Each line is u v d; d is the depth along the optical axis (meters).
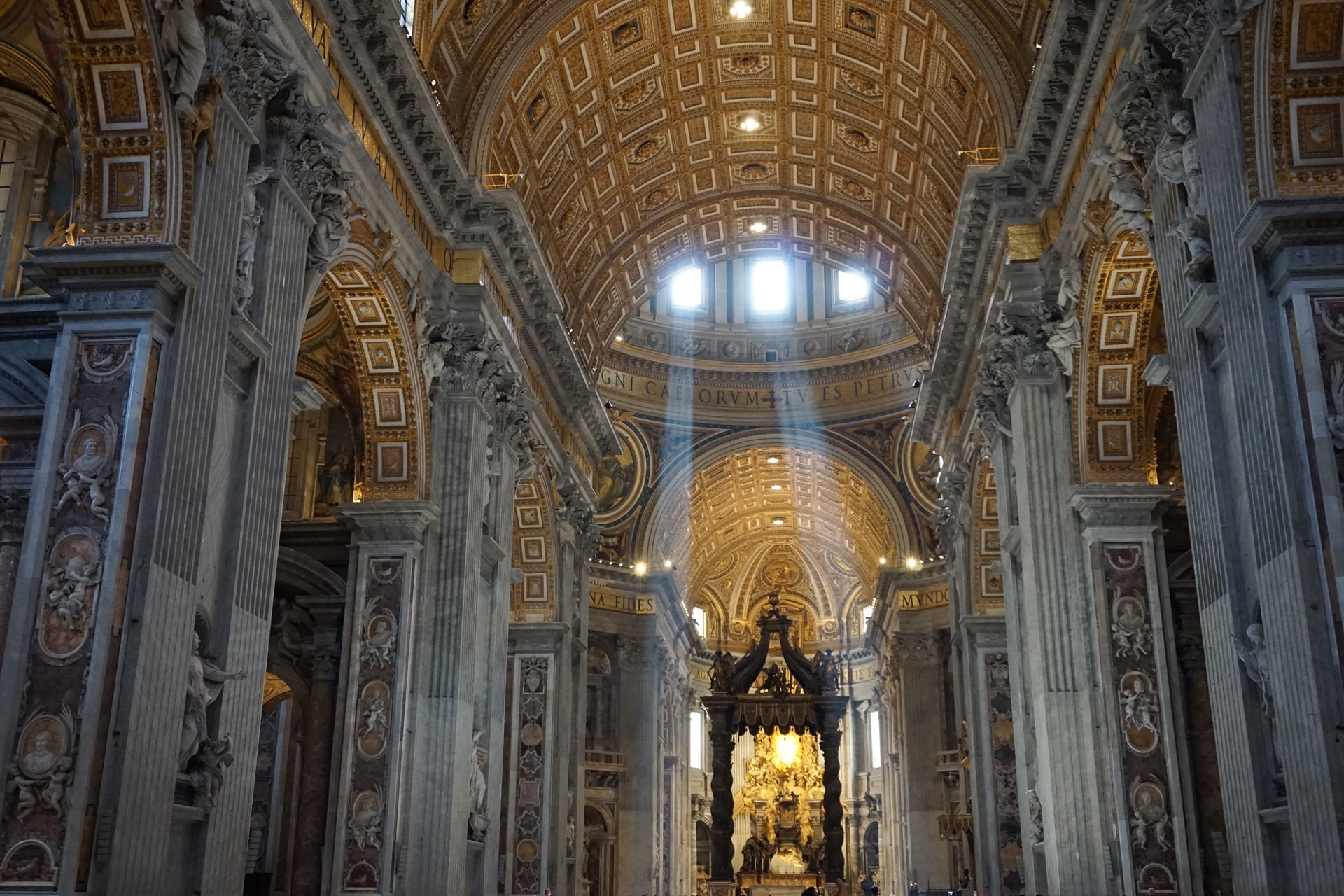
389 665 16.67
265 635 11.71
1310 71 10.02
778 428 42.09
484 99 19.47
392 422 17.55
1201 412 11.04
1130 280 15.59
